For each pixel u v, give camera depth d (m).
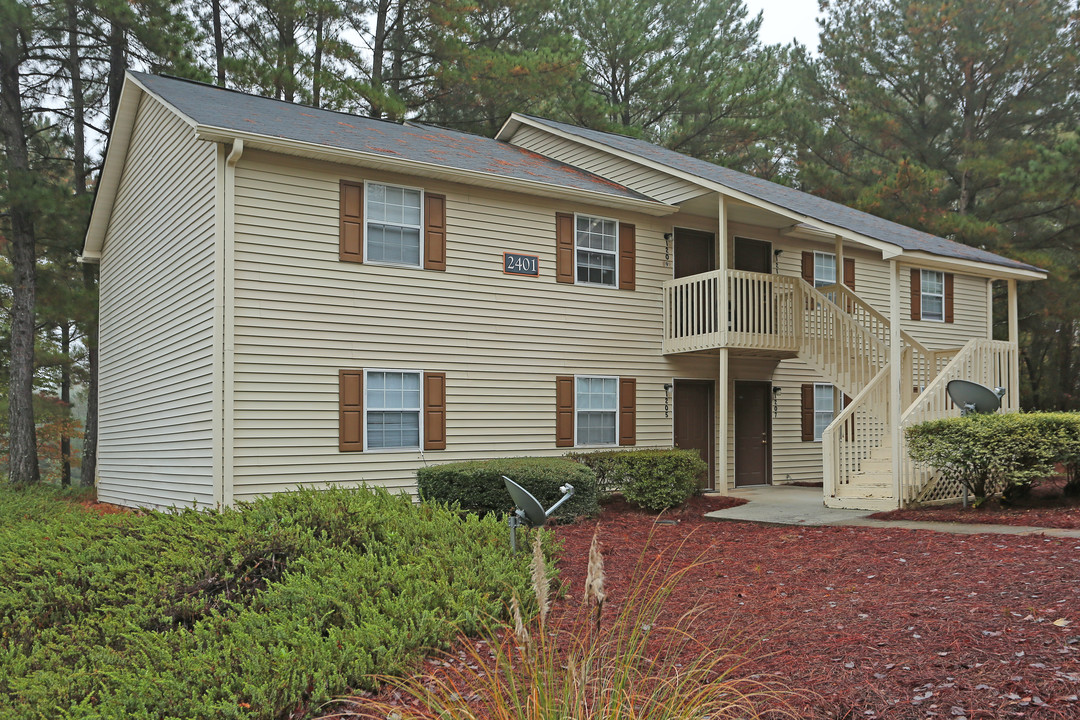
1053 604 5.23
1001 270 12.46
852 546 8.27
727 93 25.81
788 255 16.75
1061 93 25.42
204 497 10.83
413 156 12.02
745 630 5.19
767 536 9.36
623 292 14.38
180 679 4.73
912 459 10.62
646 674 4.13
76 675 4.90
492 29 26.27
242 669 4.79
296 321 11.07
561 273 13.62
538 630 5.25
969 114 26.27
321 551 6.55
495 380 12.79
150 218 13.69
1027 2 25.14
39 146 23.00
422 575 6.00
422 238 12.20
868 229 12.82
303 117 13.11
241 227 10.73
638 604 6.02
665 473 11.72
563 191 13.23
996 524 9.12
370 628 5.04
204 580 6.21
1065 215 25.47
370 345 11.65
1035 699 3.79
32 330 18.81
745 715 3.81
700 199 14.13
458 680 4.63
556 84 23.50
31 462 18.69
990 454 9.91
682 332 14.45
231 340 10.54
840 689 4.09
